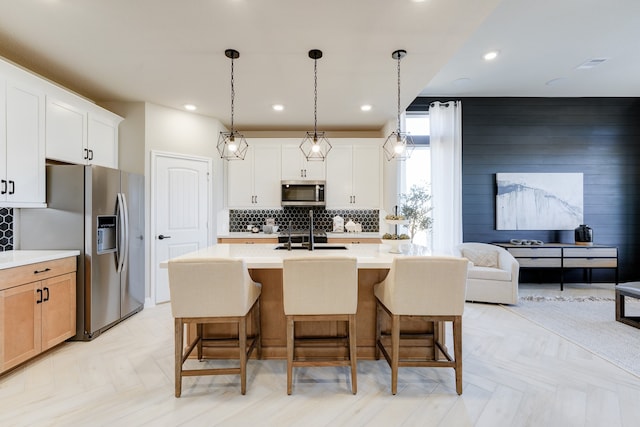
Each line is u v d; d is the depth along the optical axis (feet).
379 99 12.70
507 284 12.85
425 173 17.17
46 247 9.37
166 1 6.77
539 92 16.29
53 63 9.61
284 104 13.20
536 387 6.93
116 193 10.52
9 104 8.11
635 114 16.97
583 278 16.93
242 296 6.51
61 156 9.76
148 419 5.84
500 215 16.67
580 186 16.71
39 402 6.33
